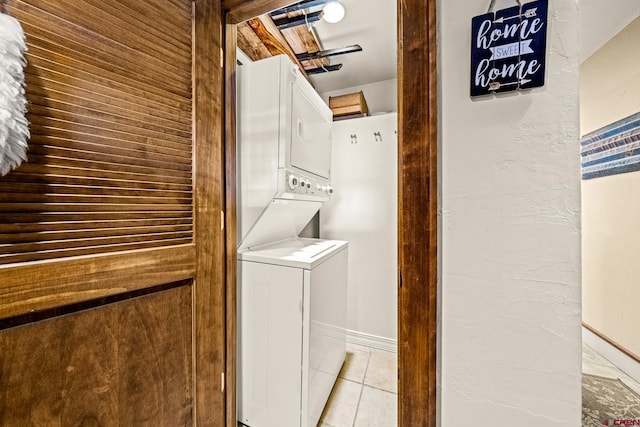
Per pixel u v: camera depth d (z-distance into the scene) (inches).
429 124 27.1
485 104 25.4
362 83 122.8
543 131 23.8
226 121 51.5
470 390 26.5
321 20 81.9
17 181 23.7
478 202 25.8
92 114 28.9
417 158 27.7
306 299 53.5
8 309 23.3
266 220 64.2
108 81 30.2
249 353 58.7
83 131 28.1
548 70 23.5
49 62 25.5
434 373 27.6
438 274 27.3
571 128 23.2
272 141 57.4
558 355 23.8
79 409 28.5
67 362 27.5
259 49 80.4
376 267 97.1
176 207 38.2
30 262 24.6
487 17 24.9
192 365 40.6
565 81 23.2
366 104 119.5
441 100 26.8
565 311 23.6
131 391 33.1
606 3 70.8
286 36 86.0
